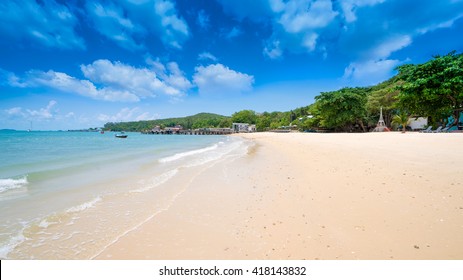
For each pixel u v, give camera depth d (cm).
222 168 1128
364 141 1922
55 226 497
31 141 4322
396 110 4719
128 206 611
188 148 2688
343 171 840
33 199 677
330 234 408
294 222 466
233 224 481
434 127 3078
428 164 821
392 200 528
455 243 355
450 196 524
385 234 393
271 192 677
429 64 2631
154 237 443
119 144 3588
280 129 10169
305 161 1164
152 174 1021
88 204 627
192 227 478
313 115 6950
